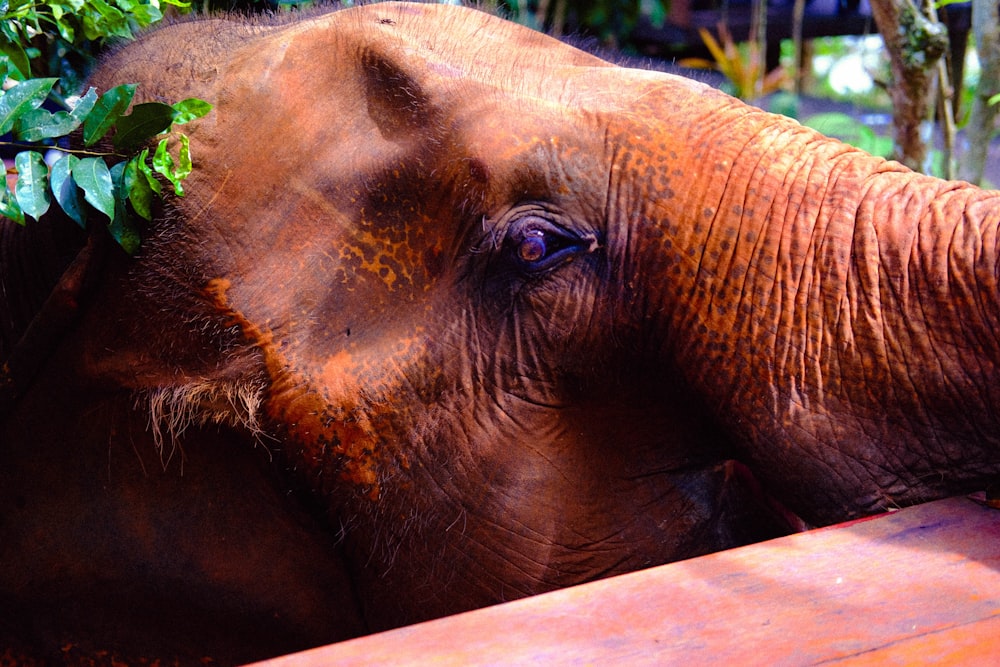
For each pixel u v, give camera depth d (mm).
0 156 1963
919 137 3566
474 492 1774
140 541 1848
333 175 1731
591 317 1745
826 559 1336
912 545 1370
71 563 1873
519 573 1803
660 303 1725
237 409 1713
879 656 1126
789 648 1143
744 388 1696
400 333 1736
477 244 1726
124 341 1751
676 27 7512
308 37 1821
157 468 1814
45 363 1805
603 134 1747
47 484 1854
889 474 1660
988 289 1593
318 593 1889
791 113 7020
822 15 7344
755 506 1960
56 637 1945
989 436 1625
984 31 3557
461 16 1952
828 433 1666
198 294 1711
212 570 1851
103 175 1674
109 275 1755
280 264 1718
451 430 1756
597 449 1823
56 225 1897
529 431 1776
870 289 1653
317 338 1721
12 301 2000
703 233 1708
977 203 1674
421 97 1752
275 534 1842
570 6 6543
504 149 1702
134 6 2244
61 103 2451
